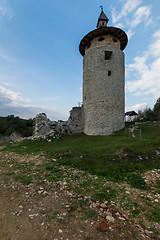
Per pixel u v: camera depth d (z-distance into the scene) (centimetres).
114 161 768
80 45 1939
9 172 636
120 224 316
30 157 935
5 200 398
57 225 301
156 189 502
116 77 1650
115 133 1509
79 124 1845
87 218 331
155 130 1458
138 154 825
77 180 568
